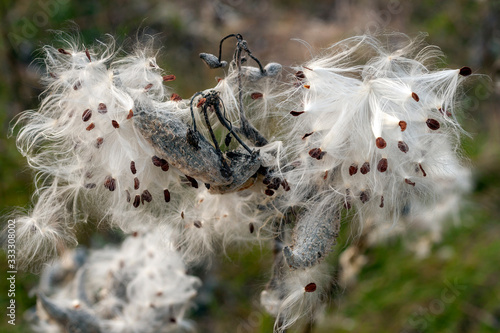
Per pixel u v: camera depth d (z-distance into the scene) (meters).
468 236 1.73
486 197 1.82
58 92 0.96
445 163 0.95
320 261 0.93
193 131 0.90
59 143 0.96
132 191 0.94
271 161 0.94
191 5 2.20
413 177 0.94
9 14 1.86
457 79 0.94
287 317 0.97
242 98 0.96
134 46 1.00
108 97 0.92
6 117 1.73
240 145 0.97
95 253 1.20
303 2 2.35
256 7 2.32
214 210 1.00
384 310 1.56
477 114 1.81
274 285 1.00
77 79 0.93
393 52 0.96
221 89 0.96
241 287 1.56
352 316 1.54
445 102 0.94
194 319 1.52
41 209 0.97
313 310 0.98
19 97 1.75
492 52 2.07
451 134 0.96
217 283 1.57
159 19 2.05
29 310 1.38
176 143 0.90
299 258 0.92
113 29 1.95
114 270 1.15
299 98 0.96
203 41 2.09
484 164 1.84
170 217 1.00
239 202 1.00
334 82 0.93
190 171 0.91
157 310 1.13
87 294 1.14
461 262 1.66
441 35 2.17
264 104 0.99
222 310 1.53
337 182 0.94
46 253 0.99
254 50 2.12
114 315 1.12
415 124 0.93
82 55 0.94
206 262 1.54
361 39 0.98
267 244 1.09
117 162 0.92
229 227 1.02
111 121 0.91
